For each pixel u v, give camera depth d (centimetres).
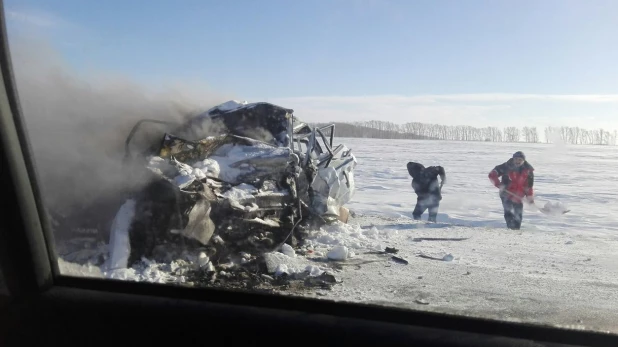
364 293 461
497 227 972
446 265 608
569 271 577
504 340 301
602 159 2172
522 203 959
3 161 347
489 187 1591
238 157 669
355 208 1230
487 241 791
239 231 592
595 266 603
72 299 354
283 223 665
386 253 679
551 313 398
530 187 966
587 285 506
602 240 805
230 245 583
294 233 705
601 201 1269
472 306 421
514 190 961
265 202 643
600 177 1705
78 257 468
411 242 771
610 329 338
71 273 400
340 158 943
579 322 371
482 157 2409
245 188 636
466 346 294
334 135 955
